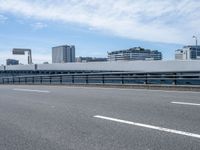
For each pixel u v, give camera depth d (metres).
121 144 5.92
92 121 8.37
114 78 23.17
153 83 20.64
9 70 72.56
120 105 11.35
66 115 9.53
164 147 5.62
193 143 5.84
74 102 12.92
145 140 6.16
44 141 6.38
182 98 13.04
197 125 7.38
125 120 8.31
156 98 13.28
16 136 6.95
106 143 6.03
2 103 13.88
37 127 7.87
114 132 6.96
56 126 7.88
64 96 15.90
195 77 17.89
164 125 7.48
